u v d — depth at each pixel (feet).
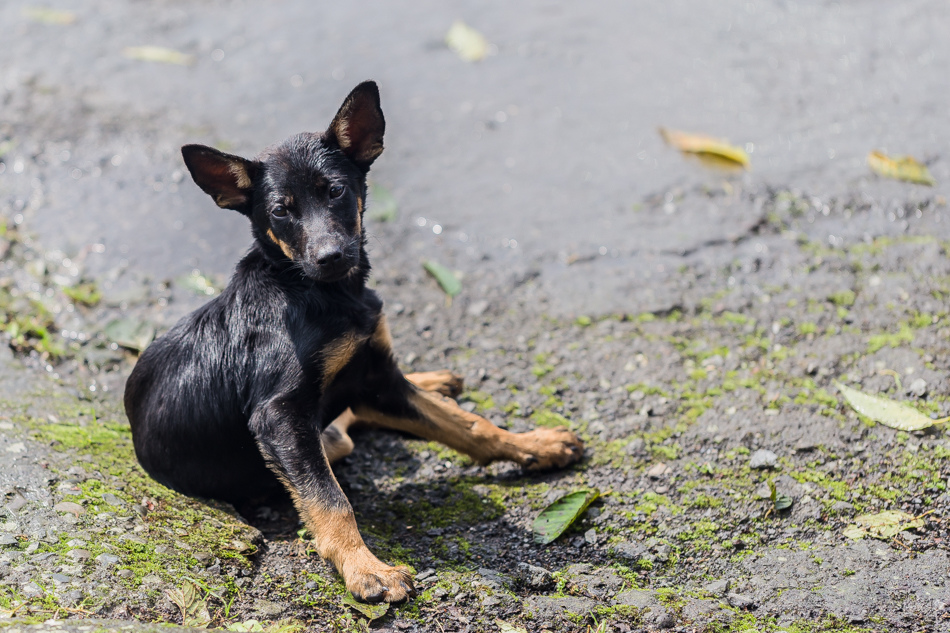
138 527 12.76
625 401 16.56
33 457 13.91
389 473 15.76
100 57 29.04
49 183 23.57
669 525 13.75
